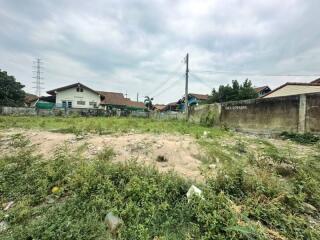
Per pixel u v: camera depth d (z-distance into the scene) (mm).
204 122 14656
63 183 3527
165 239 2273
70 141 6270
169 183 3162
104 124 11031
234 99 24594
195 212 2625
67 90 31203
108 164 3822
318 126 7484
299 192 3104
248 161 4555
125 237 2340
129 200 2904
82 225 2502
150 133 8586
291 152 5469
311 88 12820
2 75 28812
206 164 4523
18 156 4754
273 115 9352
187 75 20156
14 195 3338
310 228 2447
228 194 3027
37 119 15281
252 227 2279
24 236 2361
